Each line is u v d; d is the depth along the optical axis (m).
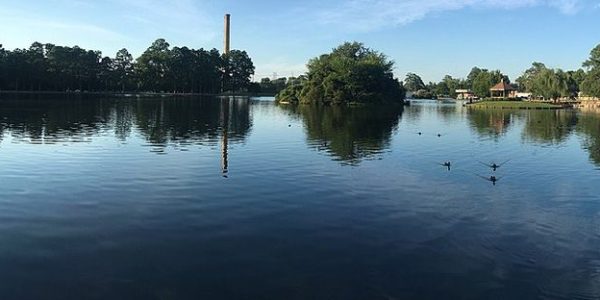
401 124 60.47
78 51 163.88
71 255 13.08
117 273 12.00
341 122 61.06
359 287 11.54
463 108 117.25
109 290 11.09
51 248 13.56
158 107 85.31
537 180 24.33
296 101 126.56
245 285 11.48
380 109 102.94
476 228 16.20
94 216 16.59
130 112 69.06
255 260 12.97
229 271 12.24
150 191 20.20
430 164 28.55
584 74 161.00
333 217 17.08
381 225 16.28
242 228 15.59
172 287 11.30
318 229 15.68
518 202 19.78
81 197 19.08
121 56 178.12
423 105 137.75
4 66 136.88
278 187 21.44
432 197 20.31
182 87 186.62
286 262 12.89
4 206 17.64
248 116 68.88
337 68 121.81
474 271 12.64
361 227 16.00
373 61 128.88
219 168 25.64
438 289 11.56
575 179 24.72
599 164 29.62
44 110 67.69
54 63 154.50
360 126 55.50
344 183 22.59
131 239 14.38
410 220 16.94
